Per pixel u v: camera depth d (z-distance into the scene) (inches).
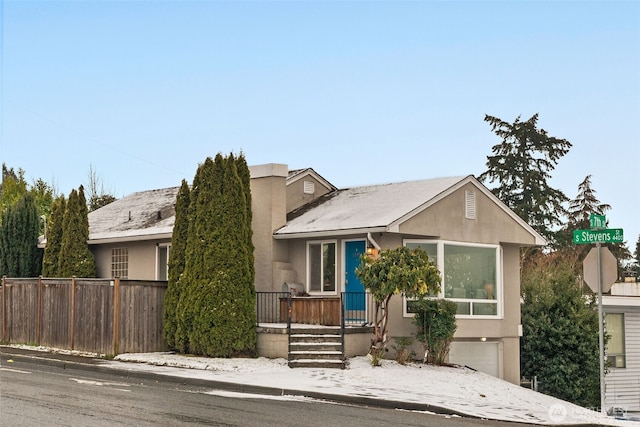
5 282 1079.0
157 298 965.8
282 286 1037.2
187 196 970.7
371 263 879.1
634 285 1373.0
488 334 1032.2
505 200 2113.7
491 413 625.3
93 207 2212.1
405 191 1051.9
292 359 863.7
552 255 1948.8
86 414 522.3
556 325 1129.4
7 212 1305.4
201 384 736.3
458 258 1008.2
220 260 918.4
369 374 808.3
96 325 945.5
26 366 848.9
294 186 1137.4
